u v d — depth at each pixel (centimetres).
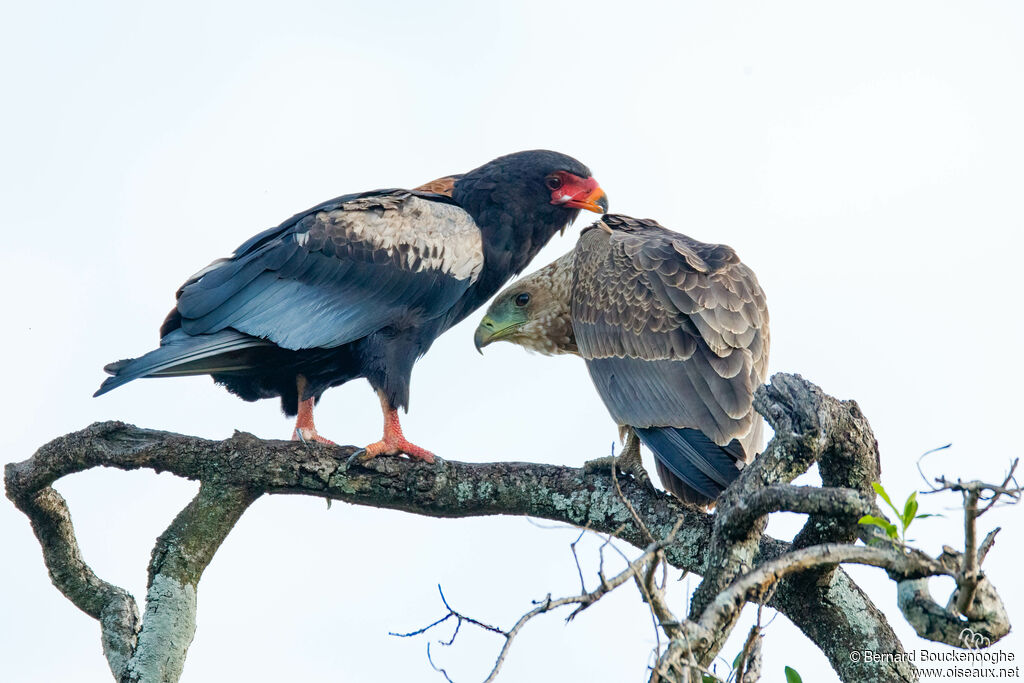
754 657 694
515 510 1007
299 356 1209
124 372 1108
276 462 1031
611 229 1227
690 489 1001
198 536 1034
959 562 756
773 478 803
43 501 1066
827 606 855
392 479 1028
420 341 1244
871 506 750
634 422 1027
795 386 827
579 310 1142
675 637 629
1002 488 675
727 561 782
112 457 1041
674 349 1026
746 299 1045
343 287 1200
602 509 966
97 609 1067
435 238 1246
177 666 1014
